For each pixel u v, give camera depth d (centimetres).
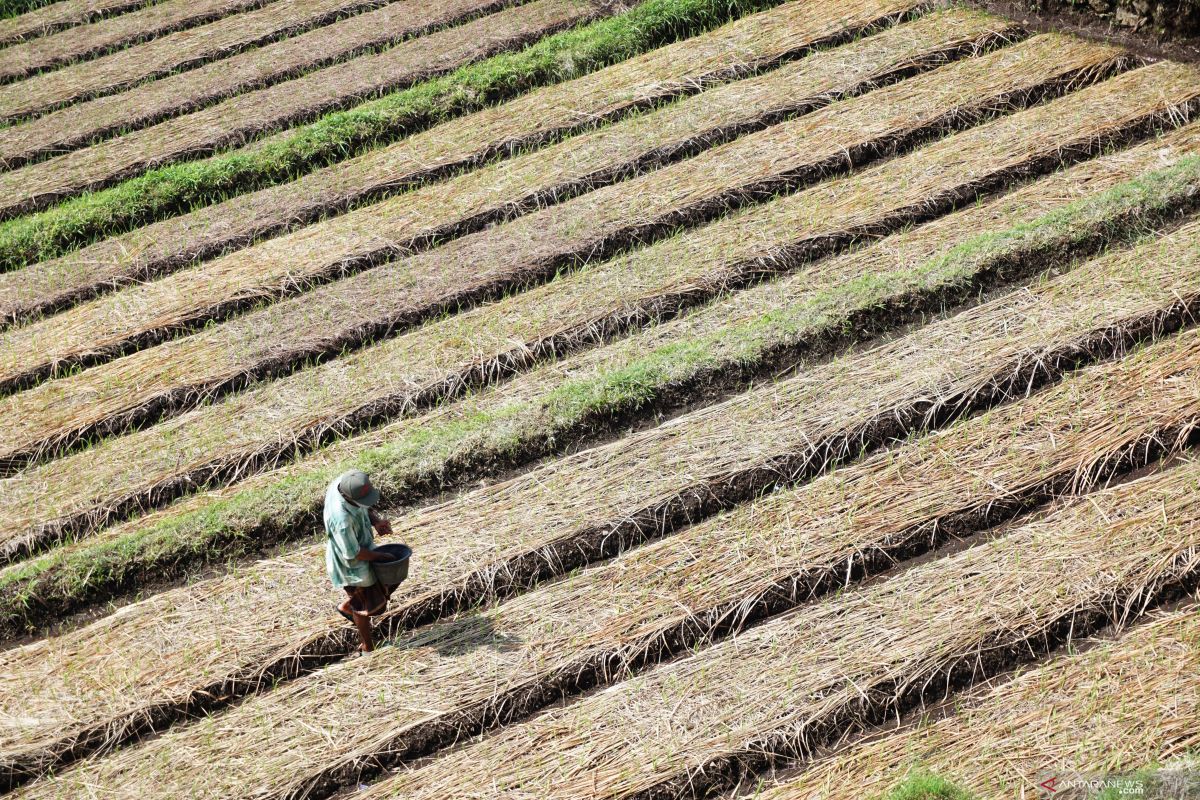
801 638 923
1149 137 1403
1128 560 920
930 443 1069
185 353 1363
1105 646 872
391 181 1609
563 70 1794
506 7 2066
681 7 1833
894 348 1178
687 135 1567
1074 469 1014
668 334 1273
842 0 1816
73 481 1209
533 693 932
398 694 941
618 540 1054
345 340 1352
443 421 1220
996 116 1502
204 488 1192
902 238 1329
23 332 1441
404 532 1083
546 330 1301
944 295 1231
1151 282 1170
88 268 1540
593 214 1464
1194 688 820
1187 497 962
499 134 1658
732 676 904
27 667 1010
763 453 1088
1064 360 1123
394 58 1930
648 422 1184
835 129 1520
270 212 1588
